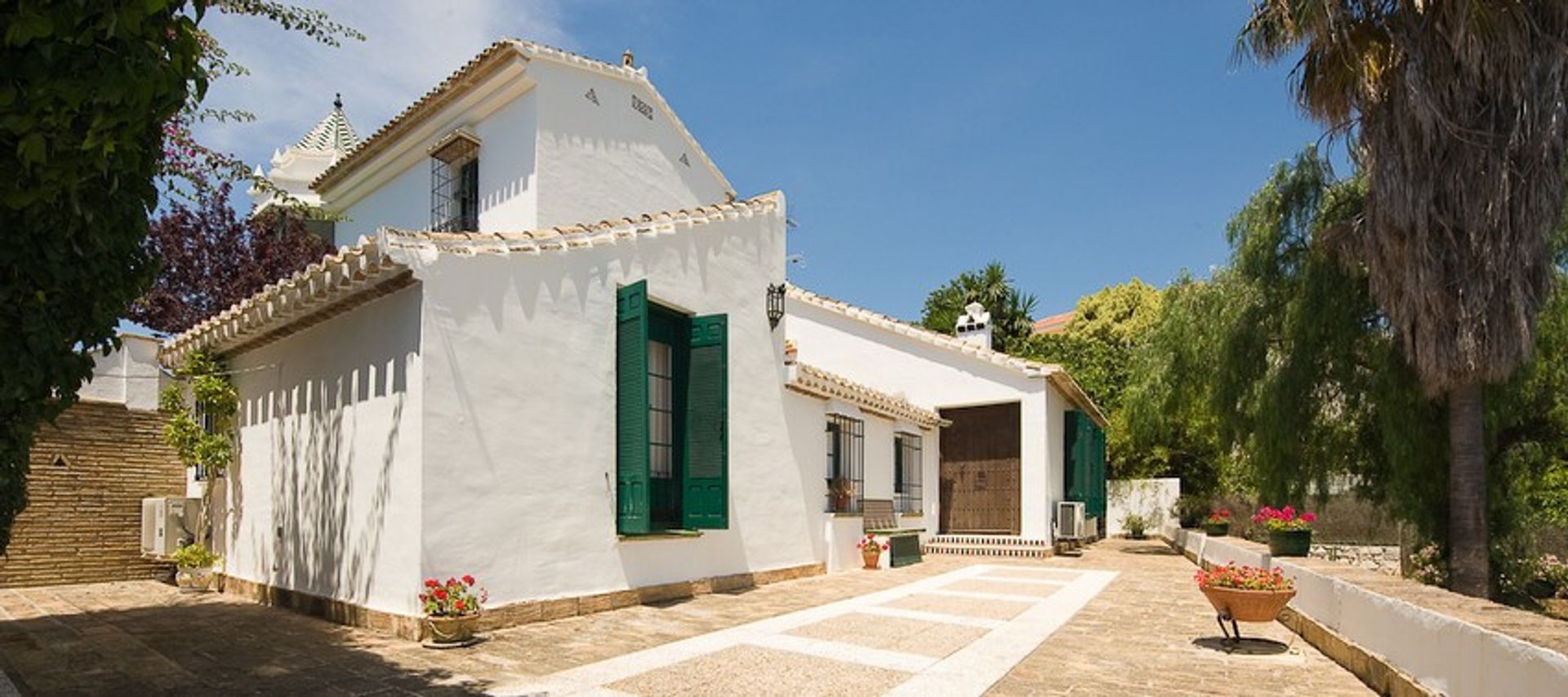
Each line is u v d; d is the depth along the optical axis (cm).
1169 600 1114
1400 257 1130
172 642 770
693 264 1137
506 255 862
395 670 656
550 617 871
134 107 321
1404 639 601
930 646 783
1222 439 1748
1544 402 1333
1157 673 689
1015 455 2045
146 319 1666
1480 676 491
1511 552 1359
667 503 1096
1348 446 1505
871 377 2102
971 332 2275
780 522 1301
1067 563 1675
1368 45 1091
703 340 1103
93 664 677
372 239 755
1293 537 1274
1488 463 1359
